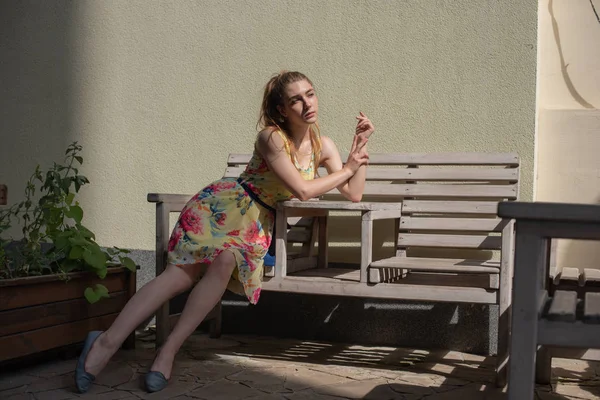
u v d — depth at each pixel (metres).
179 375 3.00
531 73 3.49
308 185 2.96
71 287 3.18
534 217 1.73
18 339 2.93
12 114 4.45
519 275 1.77
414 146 3.67
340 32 3.79
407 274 3.41
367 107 3.75
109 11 4.23
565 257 3.72
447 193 3.41
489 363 3.30
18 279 2.92
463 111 3.59
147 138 4.15
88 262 3.20
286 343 3.70
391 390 2.80
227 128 4.00
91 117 4.27
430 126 3.64
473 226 3.31
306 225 3.60
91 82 4.27
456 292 2.85
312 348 3.59
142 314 2.86
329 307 3.76
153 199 3.39
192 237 2.94
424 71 3.65
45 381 2.91
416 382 2.93
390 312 3.65
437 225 3.36
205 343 3.68
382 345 3.67
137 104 4.17
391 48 3.71
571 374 3.12
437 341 3.59
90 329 3.29
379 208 2.96
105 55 4.23
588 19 3.77
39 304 3.03
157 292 2.91
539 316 1.81
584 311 1.86
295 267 3.37
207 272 2.90
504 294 2.80
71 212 3.44
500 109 3.54
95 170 4.25
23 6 4.42
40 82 4.38
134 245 4.18
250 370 3.10
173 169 4.10
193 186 4.07
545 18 3.83
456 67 3.60
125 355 3.36
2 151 4.48
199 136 4.05
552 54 3.82
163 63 4.12
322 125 3.82
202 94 4.05
